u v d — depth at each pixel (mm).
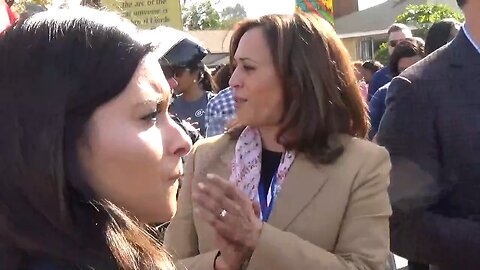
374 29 31438
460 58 2379
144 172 1143
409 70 2469
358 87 2246
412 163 2383
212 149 2305
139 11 6672
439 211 2414
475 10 2361
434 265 2484
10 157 1069
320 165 2131
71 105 1078
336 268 1999
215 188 1908
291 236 1995
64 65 1084
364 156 2143
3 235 1078
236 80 2195
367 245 2072
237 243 1963
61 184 1068
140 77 1141
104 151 1105
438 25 4441
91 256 1082
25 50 1093
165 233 2268
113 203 1134
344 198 2105
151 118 1163
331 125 2145
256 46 2156
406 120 2400
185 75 4859
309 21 2188
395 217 2428
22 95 1074
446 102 2357
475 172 2320
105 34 1122
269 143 2262
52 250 1065
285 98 2150
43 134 1062
